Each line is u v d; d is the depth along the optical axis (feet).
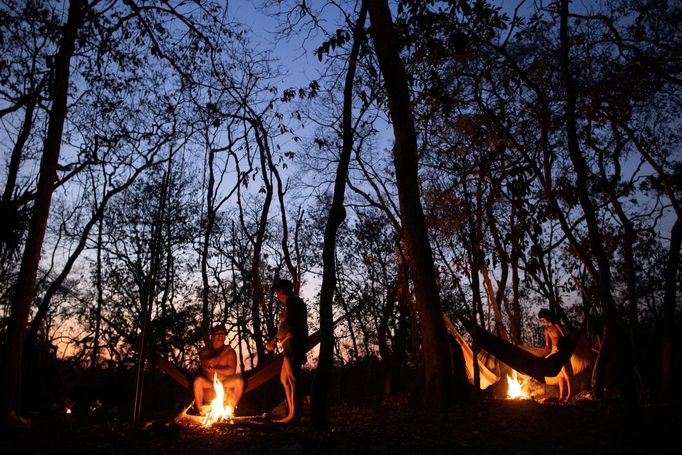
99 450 19.12
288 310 27.14
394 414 29.55
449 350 31.89
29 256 24.31
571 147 26.27
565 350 34.35
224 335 29.71
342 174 28.60
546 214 30.55
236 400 29.04
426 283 32.76
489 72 37.76
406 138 33.86
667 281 39.06
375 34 34.09
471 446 20.77
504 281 48.47
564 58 27.25
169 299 67.41
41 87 36.11
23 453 18.25
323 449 19.77
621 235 50.44
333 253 27.22
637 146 44.29
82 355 60.90
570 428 23.84
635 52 39.58
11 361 23.18
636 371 40.34
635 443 20.83
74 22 27.63
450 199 48.06
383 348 47.32
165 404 44.73
